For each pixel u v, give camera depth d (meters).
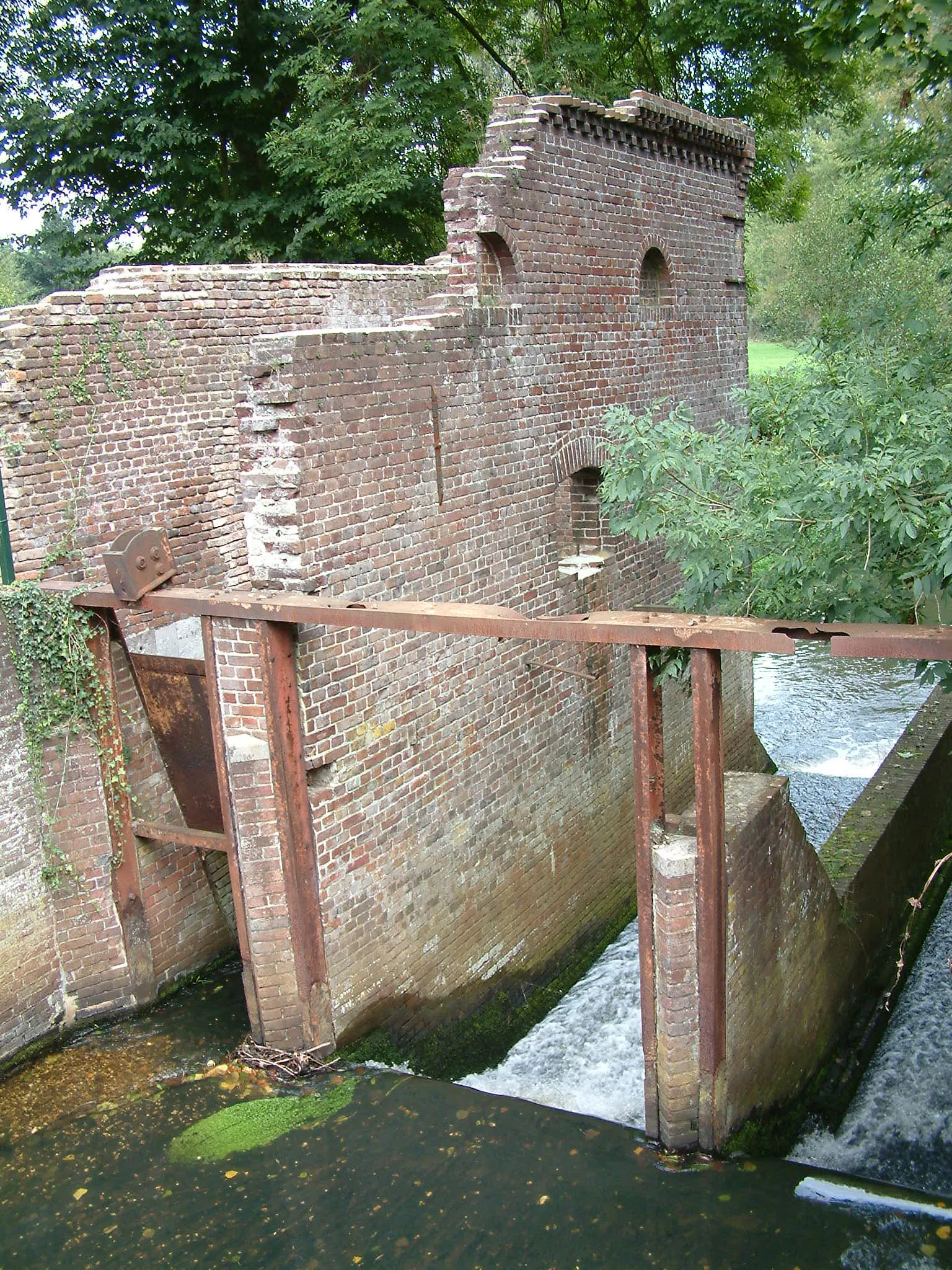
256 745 7.35
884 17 8.05
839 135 30.95
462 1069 8.96
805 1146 7.96
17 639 7.84
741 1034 7.11
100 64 21.25
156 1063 8.05
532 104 9.95
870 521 7.26
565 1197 6.58
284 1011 7.80
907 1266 6.02
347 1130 7.25
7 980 7.97
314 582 7.37
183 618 10.75
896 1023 9.44
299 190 21.44
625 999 10.05
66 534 9.63
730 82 24.80
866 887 9.81
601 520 11.23
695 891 6.51
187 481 10.91
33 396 9.29
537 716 10.04
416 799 8.47
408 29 20.61
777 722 17.05
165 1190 6.79
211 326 11.08
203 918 9.29
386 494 8.03
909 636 5.25
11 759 7.89
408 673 8.29
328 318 12.58
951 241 17.05
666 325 12.32
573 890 10.81
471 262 9.21
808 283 29.55
